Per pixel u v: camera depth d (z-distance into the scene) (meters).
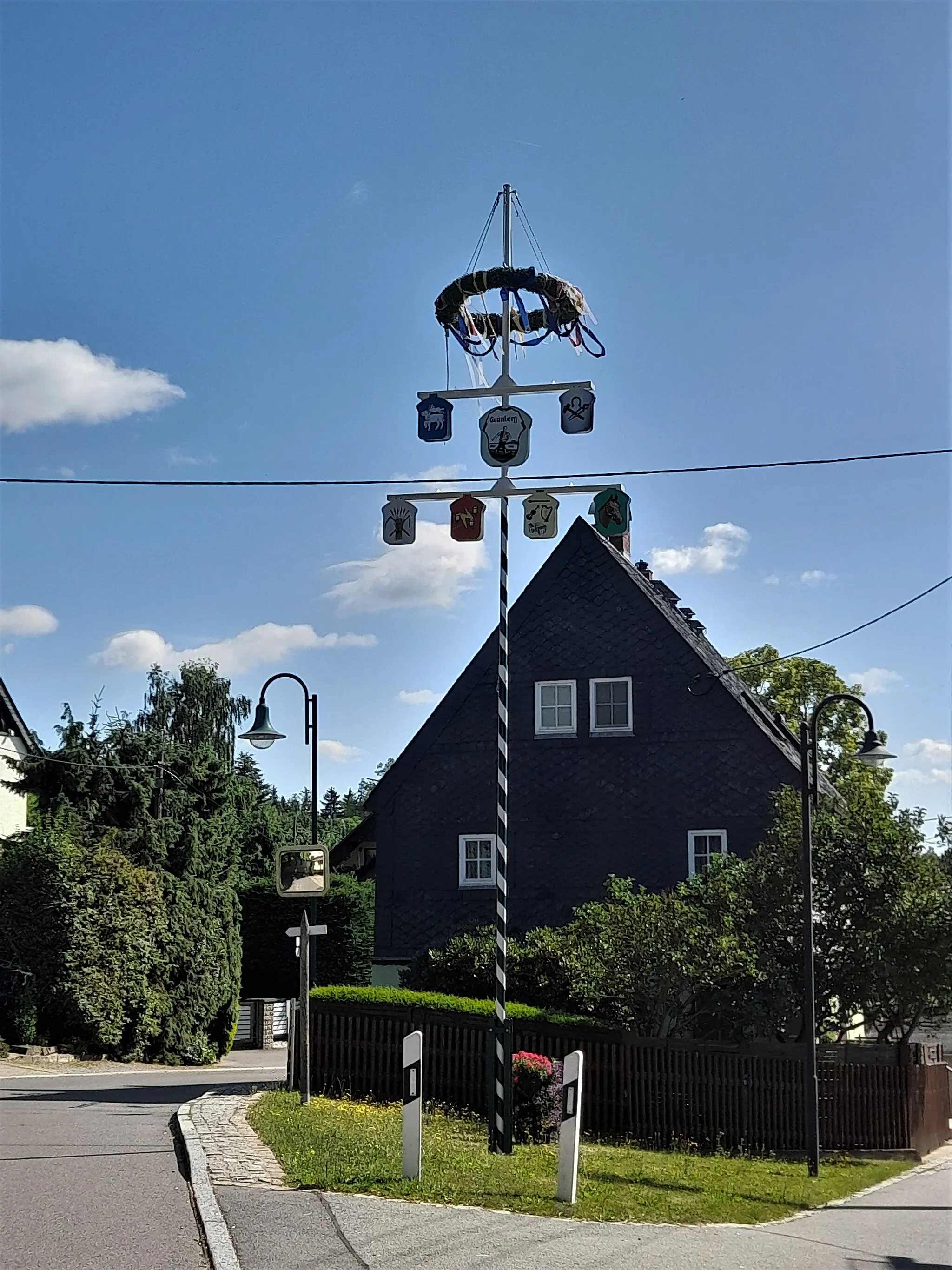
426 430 15.45
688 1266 9.27
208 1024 32.59
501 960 14.06
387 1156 12.16
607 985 19.97
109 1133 14.05
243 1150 12.16
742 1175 15.80
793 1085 20.05
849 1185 16.27
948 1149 23.34
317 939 48.78
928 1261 10.82
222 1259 8.19
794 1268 9.77
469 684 29.19
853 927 20.08
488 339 15.78
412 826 28.98
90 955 28.14
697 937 19.62
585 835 27.80
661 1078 19.67
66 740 33.56
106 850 29.97
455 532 15.32
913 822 20.92
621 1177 13.59
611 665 28.27
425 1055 18.78
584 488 14.98
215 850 36.28
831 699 19.20
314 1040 18.94
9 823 37.09
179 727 59.50
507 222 15.97
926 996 20.14
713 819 27.02
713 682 27.50
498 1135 13.81
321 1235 9.06
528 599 29.12
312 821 24.31
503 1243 9.34
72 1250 8.42
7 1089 20.56
